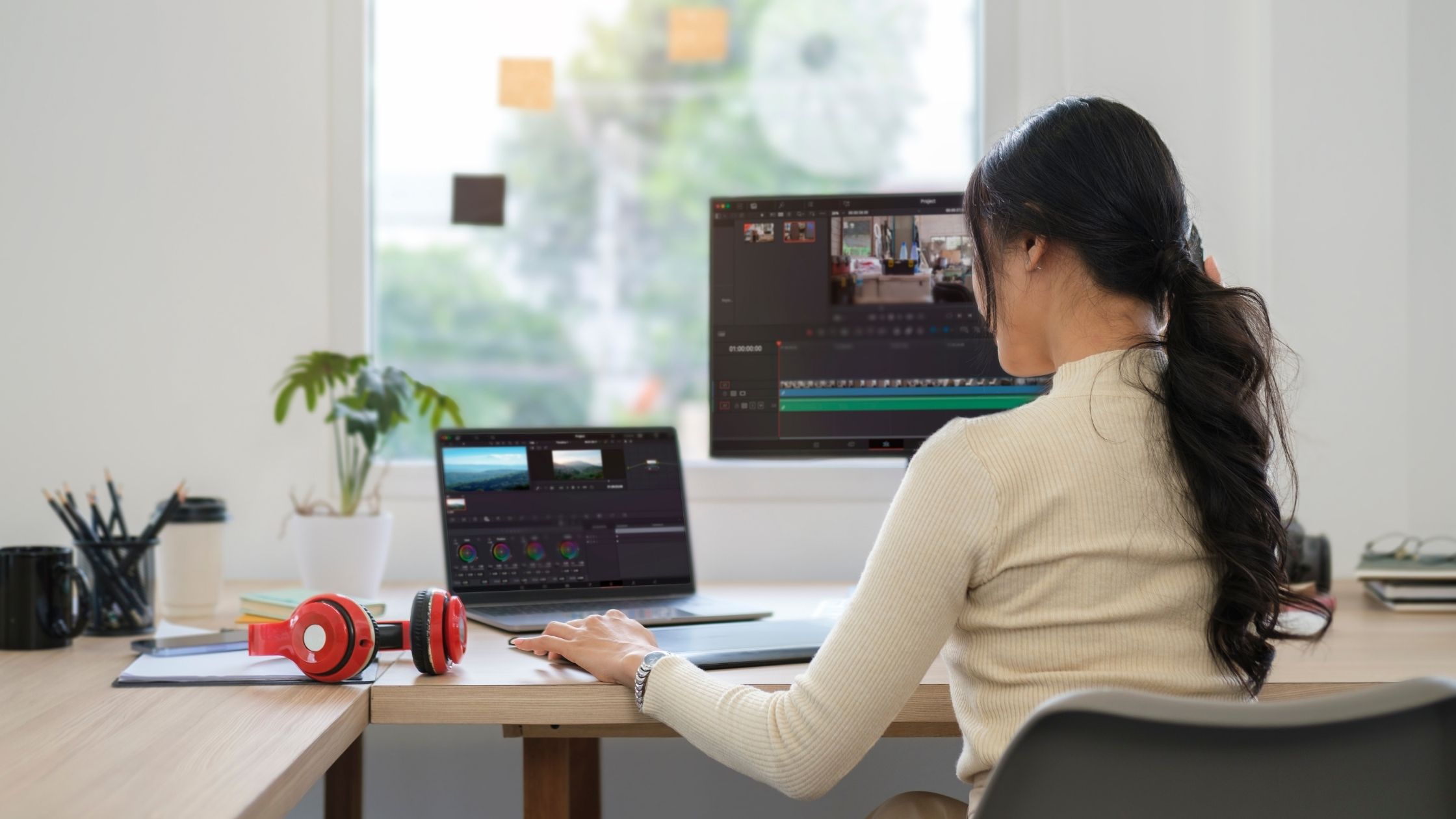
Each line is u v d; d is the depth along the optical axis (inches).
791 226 64.7
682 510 63.4
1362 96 73.8
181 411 74.9
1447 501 73.7
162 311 74.9
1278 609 35.4
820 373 64.6
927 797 42.6
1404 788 28.7
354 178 76.2
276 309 75.4
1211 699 34.6
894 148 84.6
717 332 65.0
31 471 74.2
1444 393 73.7
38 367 74.3
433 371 84.1
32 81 74.4
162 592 59.5
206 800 28.8
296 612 42.6
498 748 77.2
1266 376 36.2
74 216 74.5
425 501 75.7
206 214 75.1
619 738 77.5
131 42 74.8
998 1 77.4
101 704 39.3
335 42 76.2
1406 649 49.5
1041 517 34.2
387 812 77.3
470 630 53.1
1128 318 36.4
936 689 42.8
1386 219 73.9
